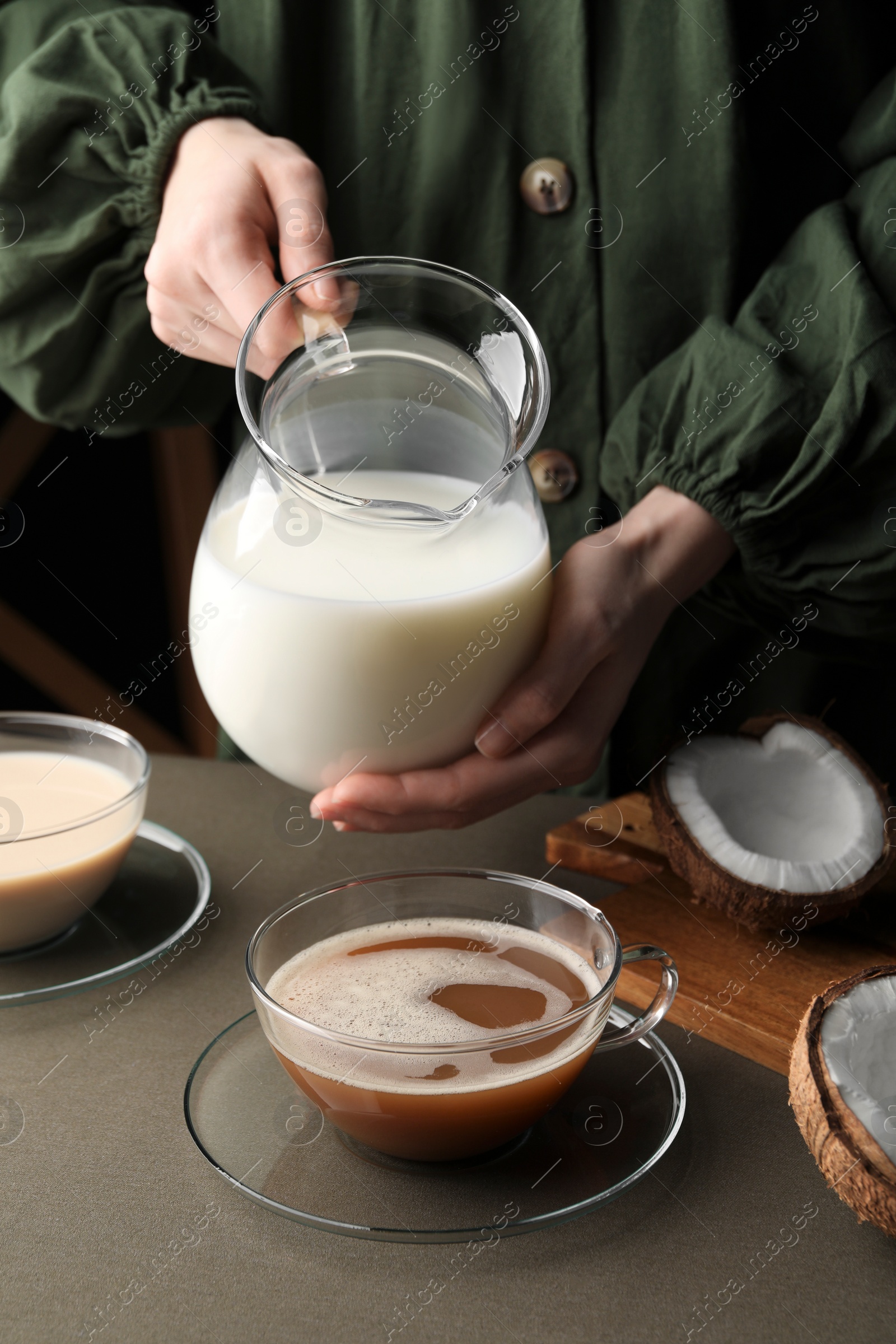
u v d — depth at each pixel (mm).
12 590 1723
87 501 1697
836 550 932
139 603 1768
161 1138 788
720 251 1028
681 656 1116
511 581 820
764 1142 790
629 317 1039
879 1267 745
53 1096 806
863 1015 779
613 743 1130
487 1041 740
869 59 1050
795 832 953
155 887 917
